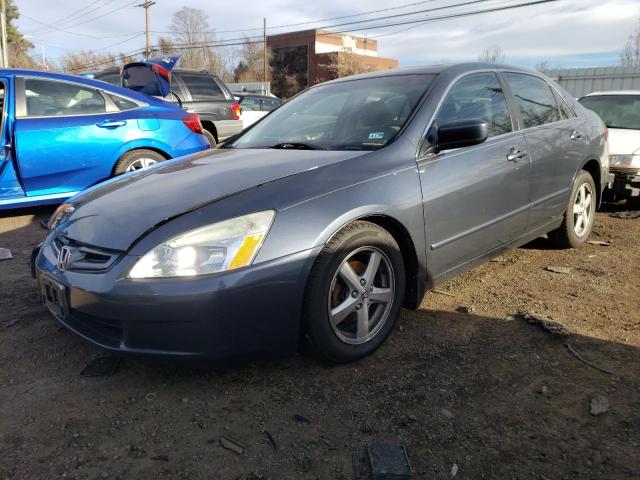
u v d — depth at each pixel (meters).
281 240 2.42
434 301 3.64
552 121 4.30
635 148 6.36
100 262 2.47
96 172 5.72
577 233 4.73
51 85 5.56
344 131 3.35
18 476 2.03
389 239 2.83
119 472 2.05
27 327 3.27
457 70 3.61
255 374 2.71
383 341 2.93
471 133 2.95
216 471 2.06
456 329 3.21
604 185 5.09
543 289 3.85
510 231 3.74
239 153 3.35
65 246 2.67
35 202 5.44
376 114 3.36
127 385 2.64
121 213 2.61
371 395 2.54
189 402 2.49
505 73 4.01
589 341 3.04
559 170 4.22
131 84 8.28
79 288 2.45
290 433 2.27
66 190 5.59
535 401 2.49
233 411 2.42
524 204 3.82
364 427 2.30
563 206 4.41
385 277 2.90
